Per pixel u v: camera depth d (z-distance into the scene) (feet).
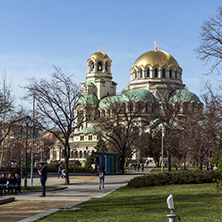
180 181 112.78
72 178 182.80
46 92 141.79
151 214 50.93
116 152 309.22
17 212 57.36
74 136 444.96
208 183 111.45
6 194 93.04
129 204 64.90
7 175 109.91
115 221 45.75
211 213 50.24
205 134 168.14
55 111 144.25
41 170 86.53
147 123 402.72
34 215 53.26
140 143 311.88
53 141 318.65
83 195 89.30
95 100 442.50
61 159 447.83
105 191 102.47
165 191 94.02
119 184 133.39
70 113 146.00
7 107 153.99
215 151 170.81
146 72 444.14
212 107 165.99
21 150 262.06
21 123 178.29
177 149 263.29
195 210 53.88
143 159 399.03
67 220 47.42
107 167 219.00
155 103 251.80
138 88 426.10
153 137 336.29
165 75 440.45
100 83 456.45
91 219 47.93
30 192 100.48
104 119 269.03
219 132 155.53
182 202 65.16
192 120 204.74
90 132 419.33
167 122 219.00
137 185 112.57
